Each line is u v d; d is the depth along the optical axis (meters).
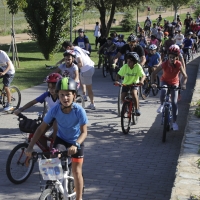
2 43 69.06
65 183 10.05
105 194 12.65
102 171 14.56
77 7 50.78
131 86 19.53
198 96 24.12
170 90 18.50
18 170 13.48
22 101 26.12
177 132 19.53
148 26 89.06
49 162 9.52
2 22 95.19
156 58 28.31
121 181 13.70
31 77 36.41
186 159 13.51
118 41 36.88
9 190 12.95
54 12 49.50
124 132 19.14
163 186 13.33
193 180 11.79
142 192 12.84
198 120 18.59
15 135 18.91
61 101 9.85
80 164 10.23
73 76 19.78
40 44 50.69
